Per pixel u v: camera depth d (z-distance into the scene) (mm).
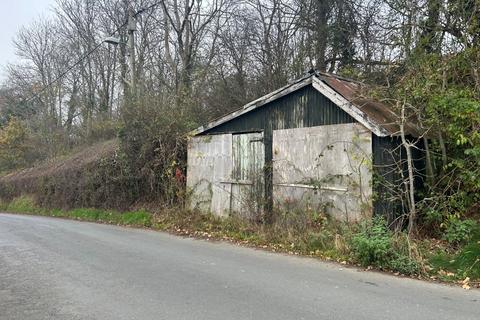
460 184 9180
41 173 24875
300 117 10883
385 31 14469
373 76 13250
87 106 31656
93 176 18078
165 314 5129
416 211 8961
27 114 39156
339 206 9930
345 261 7988
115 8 29203
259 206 11742
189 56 22062
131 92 17672
